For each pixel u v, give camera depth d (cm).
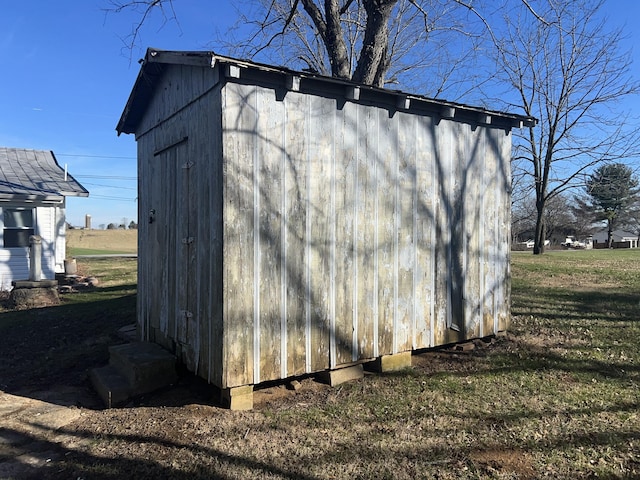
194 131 431
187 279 448
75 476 299
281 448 324
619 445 316
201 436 343
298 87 403
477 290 558
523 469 291
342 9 905
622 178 2058
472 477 284
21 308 995
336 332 440
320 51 1265
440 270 520
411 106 490
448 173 527
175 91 477
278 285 404
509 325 605
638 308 707
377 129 467
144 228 588
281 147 404
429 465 298
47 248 1339
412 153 494
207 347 404
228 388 385
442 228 522
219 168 380
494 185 577
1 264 1278
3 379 521
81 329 737
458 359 514
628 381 431
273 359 401
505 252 591
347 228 446
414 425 355
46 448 343
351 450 319
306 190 420
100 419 391
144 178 589
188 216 446
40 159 1588
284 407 394
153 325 548
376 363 479
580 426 346
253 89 390
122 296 1055
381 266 471
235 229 379
